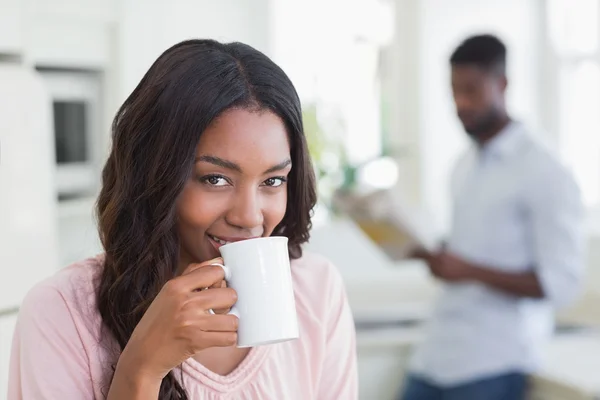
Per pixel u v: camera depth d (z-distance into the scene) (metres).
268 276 1.00
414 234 2.55
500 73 2.58
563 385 2.48
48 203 2.04
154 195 1.07
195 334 0.96
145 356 0.97
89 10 2.45
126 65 2.61
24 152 1.96
